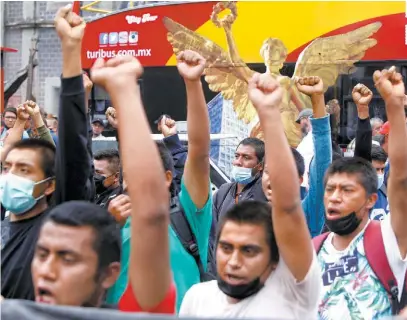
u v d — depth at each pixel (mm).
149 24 9789
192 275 3332
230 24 9555
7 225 3023
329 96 9266
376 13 9109
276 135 2387
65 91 2562
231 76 9562
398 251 3109
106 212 2182
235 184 5281
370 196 3254
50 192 2971
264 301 2494
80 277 2047
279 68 9383
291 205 2375
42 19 17203
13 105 17391
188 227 3359
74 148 2619
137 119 2129
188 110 3037
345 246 3264
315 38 9289
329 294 3213
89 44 10023
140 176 2066
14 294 2787
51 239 2055
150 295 2102
